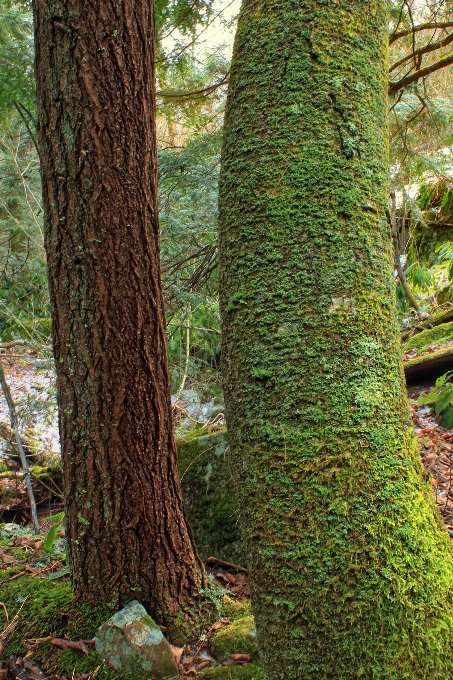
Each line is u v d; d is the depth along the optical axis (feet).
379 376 3.54
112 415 6.54
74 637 6.95
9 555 9.49
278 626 3.43
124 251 6.30
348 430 3.39
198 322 14.52
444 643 3.30
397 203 18.58
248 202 3.69
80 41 5.76
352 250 3.55
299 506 3.37
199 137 12.14
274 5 3.84
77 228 6.14
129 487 6.73
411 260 24.16
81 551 6.95
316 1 3.73
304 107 3.63
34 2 5.84
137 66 6.11
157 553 7.04
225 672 6.37
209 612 7.38
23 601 7.61
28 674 6.56
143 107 6.24
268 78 3.75
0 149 17.11
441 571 3.45
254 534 3.55
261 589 3.54
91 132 5.92
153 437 6.82
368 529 3.31
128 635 6.61
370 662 3.21
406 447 3.57
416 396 15.14
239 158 3.80
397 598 3.26
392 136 12.17
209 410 15.03
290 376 3.46
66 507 7.00
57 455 16.20
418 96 11.37
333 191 3.55
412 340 18.34
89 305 6.30
